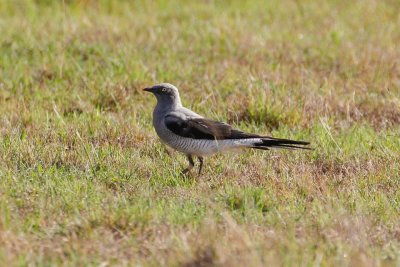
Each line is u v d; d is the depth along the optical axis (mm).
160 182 11359
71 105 14992
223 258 8461
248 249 8695
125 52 18031
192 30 20266
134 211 9805
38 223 9594
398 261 8648
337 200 10641
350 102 15570
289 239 9148
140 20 21422
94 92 15547
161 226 9594
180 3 23844
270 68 17688
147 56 18141
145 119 14383
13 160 11898
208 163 12414
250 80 16359
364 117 15109
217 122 11797
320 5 24094
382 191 11234
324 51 19172
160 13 22422
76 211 9797
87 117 14305
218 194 10711
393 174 11977
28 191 10547
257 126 14445
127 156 12289
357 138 13648
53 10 22422
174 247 8906
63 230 9445
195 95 15750
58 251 8891
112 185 11203
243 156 12664
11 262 8359
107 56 17891
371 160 12477
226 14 22469
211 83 16406
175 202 10422
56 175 11188
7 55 17844
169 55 18234
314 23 22078
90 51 18188
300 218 9953
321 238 9383
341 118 15086
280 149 12914
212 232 9102
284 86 16172
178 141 11758
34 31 19594
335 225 9688
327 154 12844
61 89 15930
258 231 9508
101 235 9391
